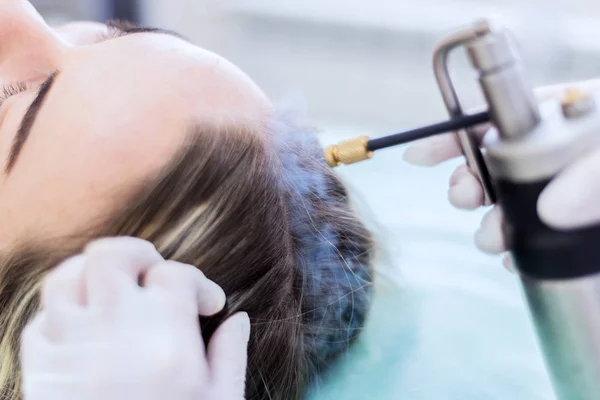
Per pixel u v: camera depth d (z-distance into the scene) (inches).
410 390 31.2
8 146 23.7
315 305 27.2
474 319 36.1
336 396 29.0
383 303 33.9
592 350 17.4
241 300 23.5
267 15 71.8
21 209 23.2
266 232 24.1
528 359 33.7
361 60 71.4
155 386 17.9
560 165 16.6
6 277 23.2
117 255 19.4
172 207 22.7
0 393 23.4
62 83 24.2
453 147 24.2
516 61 16.7
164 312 18.8
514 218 17.5
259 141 24.5
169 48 25.1
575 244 16.8
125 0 69.7
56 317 18.6
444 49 17.3
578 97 16.8
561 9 61.7
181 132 23.0
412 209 44.6
